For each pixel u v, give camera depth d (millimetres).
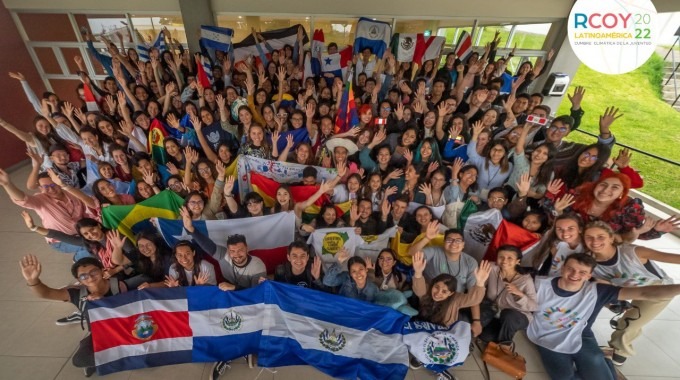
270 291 2945
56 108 5484
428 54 7625
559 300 2883
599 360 2885
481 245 3926
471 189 4414
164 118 5562
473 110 5605
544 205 3766
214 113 5430
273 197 4176
